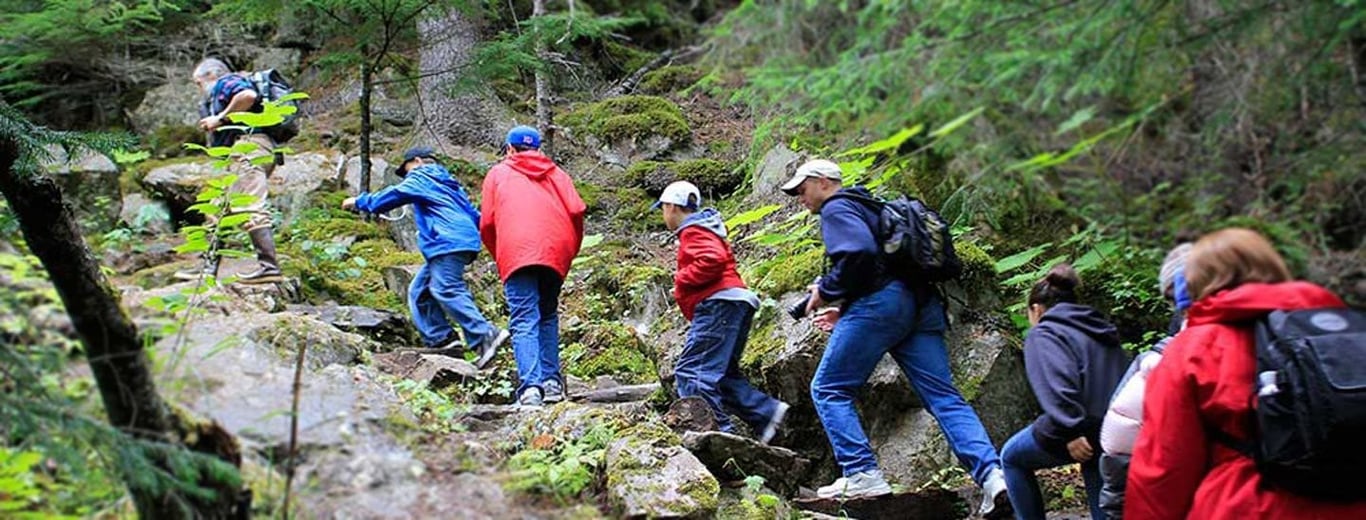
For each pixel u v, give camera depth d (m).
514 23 9.59
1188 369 2.97
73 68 11.12
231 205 5.61
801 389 5.69
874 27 3.13
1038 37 3.02
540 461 3.96
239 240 7.02
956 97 3.17
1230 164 4.40
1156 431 3.03
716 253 5.31
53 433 2.62
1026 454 4.21
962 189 5.05
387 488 3.42
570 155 10.43
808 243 7.17
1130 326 6.42
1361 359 2.68
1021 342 6.03
